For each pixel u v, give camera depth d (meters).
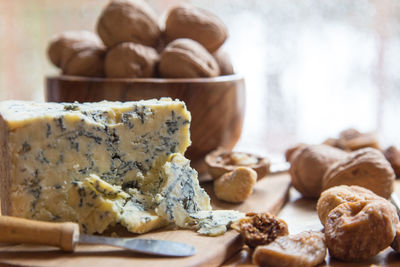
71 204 0.30
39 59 0.61
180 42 0.39
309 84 0.54
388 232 0.27
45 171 0.29
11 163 0.28
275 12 0.54
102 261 0.27
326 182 0.35
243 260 0.29
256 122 0.57
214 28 0.40
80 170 0.30
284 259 0.26
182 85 0.37
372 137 0.41
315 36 0.53
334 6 0.52
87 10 0.59
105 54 0.40
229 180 0.35
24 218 0.29
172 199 0.31
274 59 0.54
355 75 0.53
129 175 0.32
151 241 0.28
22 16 0.60
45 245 0.28
